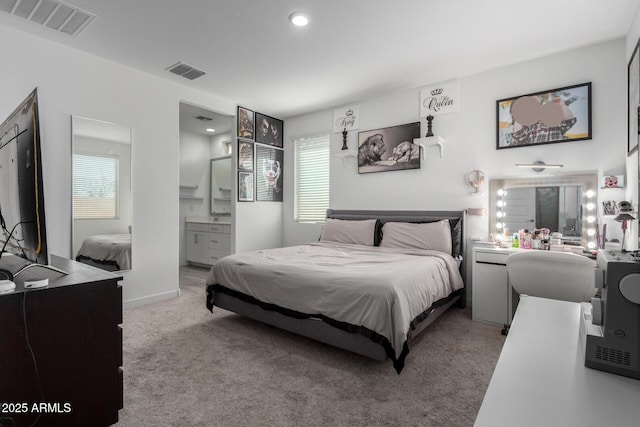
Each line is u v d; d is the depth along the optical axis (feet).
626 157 9.04
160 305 11.62
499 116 11.31
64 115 9.79
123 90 11.10
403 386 6.40
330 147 15.74
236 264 9.59
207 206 21.01
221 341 8.52
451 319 10.37
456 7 7.90
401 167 13.56
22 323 4.42
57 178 9.69
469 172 12.00
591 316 3.32
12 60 8.82
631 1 7.64
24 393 4.43
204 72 11.68
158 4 7.79
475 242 11.31
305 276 7.96
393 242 12.26
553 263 7.84
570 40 9.50
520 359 3.01
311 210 16.72
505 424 2.10
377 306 6.68
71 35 9.20
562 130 10.21
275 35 9.20
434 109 12.78
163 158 12.25
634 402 2.35
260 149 16.38
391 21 8.50
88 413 4.96
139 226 11.59
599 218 9.60
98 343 5.06
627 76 8.98
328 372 6.93
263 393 6.14
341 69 11.44
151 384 6.44
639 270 2.70
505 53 10.28
